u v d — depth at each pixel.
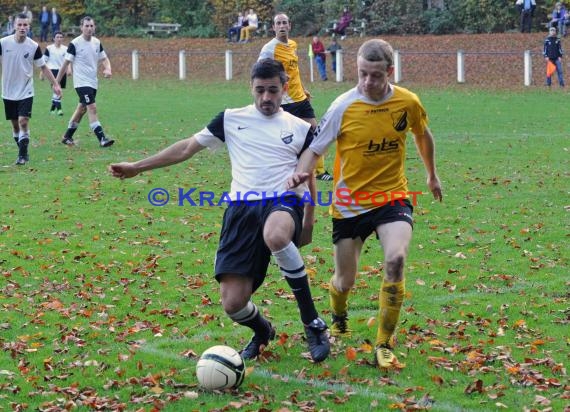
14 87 23.67
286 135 9.85
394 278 9.55
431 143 10.43
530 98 43.69
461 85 52.44
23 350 10.22
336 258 10.29
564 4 64.19
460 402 8.68
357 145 9.84
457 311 11.68
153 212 18.11
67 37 77.94
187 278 13.39
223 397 8.84
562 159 24.58
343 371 9.45
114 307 11.99
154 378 9.30
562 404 8.59
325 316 11.59
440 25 66.81
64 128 32.28
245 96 46.66
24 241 15.62
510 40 61.69
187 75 62.59
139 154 25.84
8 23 76.88
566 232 16.20
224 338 10.75
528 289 12.69
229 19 74.50
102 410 8.58
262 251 9.65
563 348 10.20
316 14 72.12
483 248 15.17
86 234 16.20
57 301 12.03
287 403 8.63
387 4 68.62
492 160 24.53
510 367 9.48
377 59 9.53
